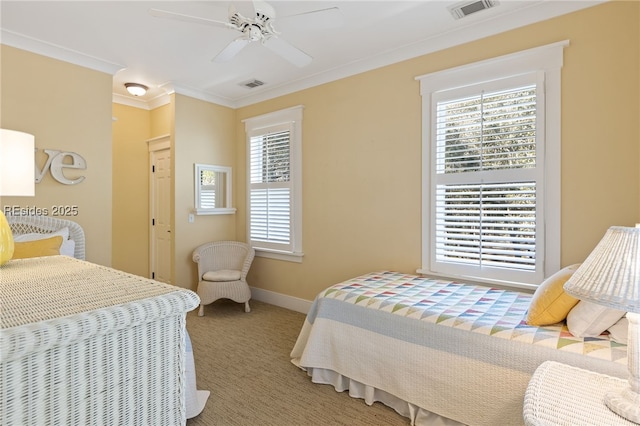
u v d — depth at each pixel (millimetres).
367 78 3428
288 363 2758
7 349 556
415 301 2242
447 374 1873
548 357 1586
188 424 1995
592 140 2309
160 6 2465
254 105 4535
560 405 1153
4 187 1354
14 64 2881
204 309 4152
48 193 3078
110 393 721
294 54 2514
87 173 3311
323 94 3791
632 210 2188
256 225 4512
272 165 4312
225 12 2551
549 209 2463
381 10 2523
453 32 2822
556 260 2441
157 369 806
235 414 2092
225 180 4691
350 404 2203
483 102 2713
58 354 640
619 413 1089
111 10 2523
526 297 2330
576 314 1670
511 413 1662
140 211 4918
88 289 899
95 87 3379
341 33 2865
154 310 770
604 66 2264
